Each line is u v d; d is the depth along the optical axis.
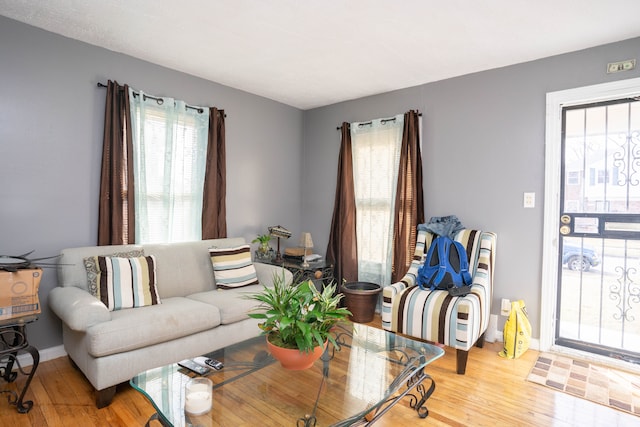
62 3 2.23
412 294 2.76
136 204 2.99
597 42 2.65
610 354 2.75
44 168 2.59
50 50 2.60
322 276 3.99
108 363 2.01
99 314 2.06
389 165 3.76
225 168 3.62
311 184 4.50
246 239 3.94
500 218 3.15
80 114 2.75
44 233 2.60
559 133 2.89
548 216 2.90
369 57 2.96
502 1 2.13
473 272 2.97
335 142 4.27
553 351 2.91
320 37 2.63
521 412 2.05
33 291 2.04
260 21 2.42
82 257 2.55
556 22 2.37
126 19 2.42
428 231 3.28
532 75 2.98
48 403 2.07
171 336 2.26
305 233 3.92
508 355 2.78
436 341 2.58
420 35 2.57
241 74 3.39
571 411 2.07
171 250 3.02
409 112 3.55
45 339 2.61
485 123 3.22
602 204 2.79
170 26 2.50
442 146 3.46
